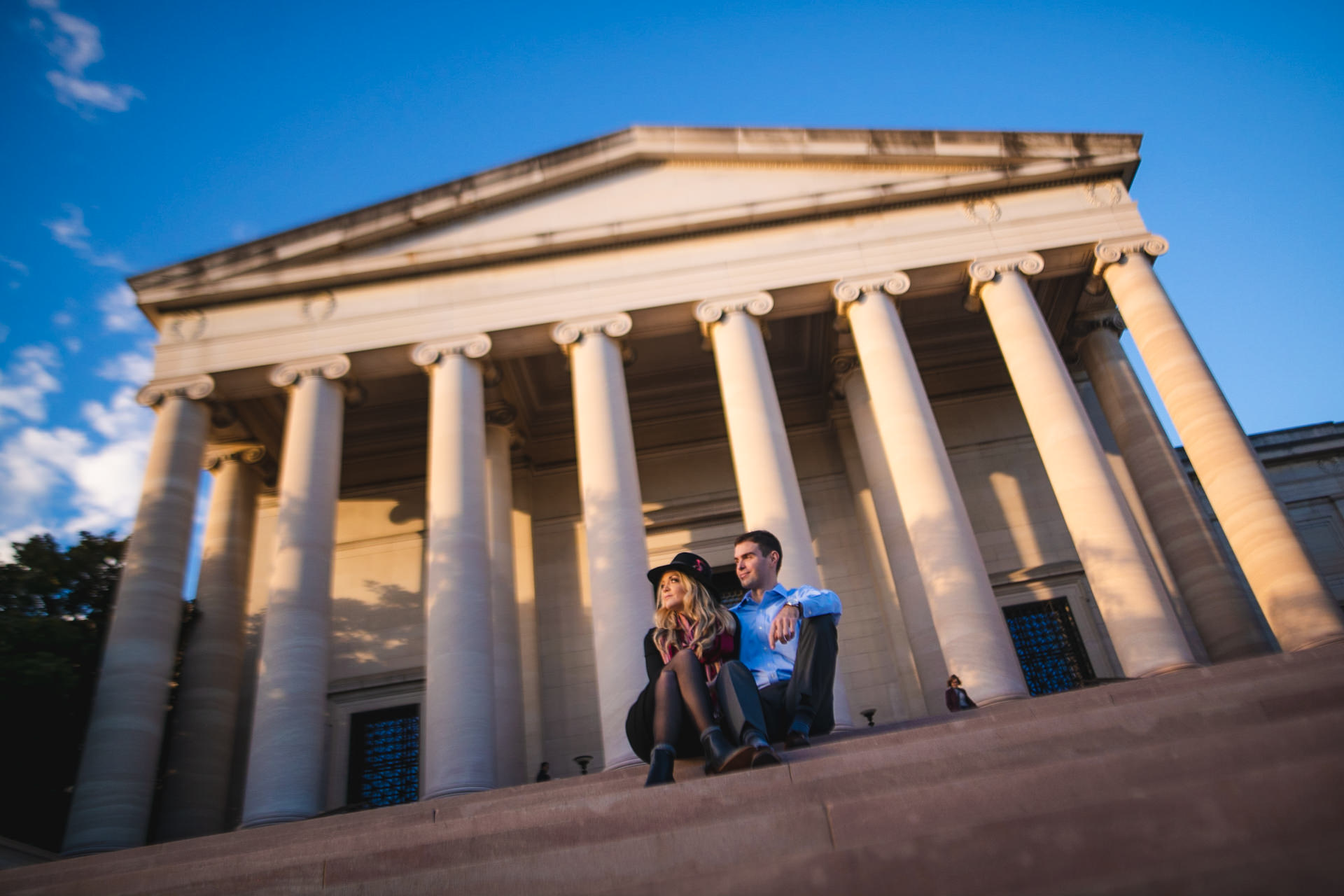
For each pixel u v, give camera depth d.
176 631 23.34
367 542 32.78
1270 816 4.45
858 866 4.62
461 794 19.58
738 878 4.77
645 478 33.72
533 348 26.94
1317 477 36.88
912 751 6.78
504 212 28.38
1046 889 4.32
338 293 27.28
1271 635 28.86
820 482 32.91
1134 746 6.46
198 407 25.97
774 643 7.50
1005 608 30.02
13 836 23.20
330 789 27.95
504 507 29.12
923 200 27.70
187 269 27.12
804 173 28.52
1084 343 30.44
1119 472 30.38
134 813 20.50
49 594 26.44
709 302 26.30
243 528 29.88
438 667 21.16
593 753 29.14
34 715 23.36
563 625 31.23
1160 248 26.45
